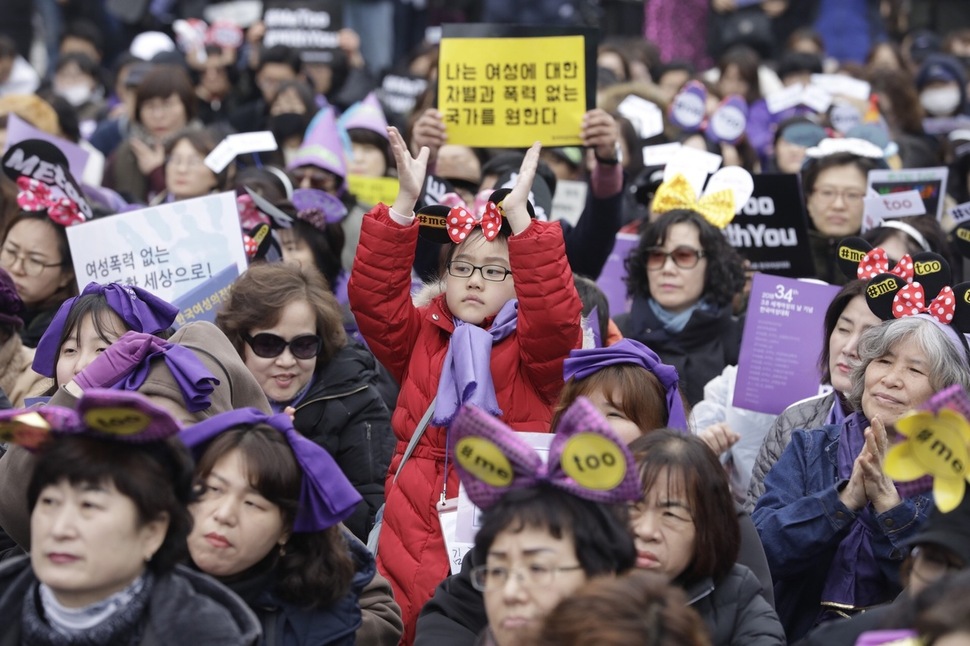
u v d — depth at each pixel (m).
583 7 44.34
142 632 10.28
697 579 12.41
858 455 14.72
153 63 35.88
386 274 15.71
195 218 18.17
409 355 16.11
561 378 15.38
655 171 24.52
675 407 14.32
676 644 9.16
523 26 21.41
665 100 30.23
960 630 8.77
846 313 16.70
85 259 18.22
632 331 20.64
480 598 12.61
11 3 45.34
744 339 18.33
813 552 13.89
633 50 37.84
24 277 19.27
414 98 36.69
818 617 14.27
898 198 21.70
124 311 14.58
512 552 10.48
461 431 10.71
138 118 29.77
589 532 10.47
